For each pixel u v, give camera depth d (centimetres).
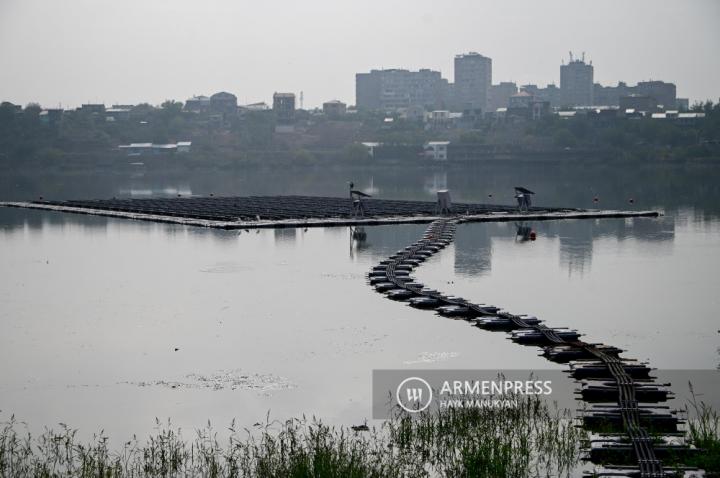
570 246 7525
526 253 7094
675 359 3919
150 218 9950
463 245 7581
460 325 4547
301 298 5291
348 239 8062
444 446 3008
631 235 8312
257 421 3278
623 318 4706
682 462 2752
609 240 7938
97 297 5422
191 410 3397
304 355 4047
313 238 8150
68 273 6362
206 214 10338
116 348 4228
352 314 4822
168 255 7200
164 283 5878
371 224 9231
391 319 4688
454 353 4031
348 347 4159
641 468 2675
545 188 17712
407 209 10975
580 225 9188
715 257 6881
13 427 3266
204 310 4997
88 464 2888
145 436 3164
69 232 8988
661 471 2647
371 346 4172
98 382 3731
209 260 6881
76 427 3253
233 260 6856
